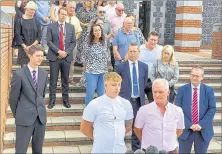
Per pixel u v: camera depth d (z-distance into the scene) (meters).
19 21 7.11
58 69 7.09
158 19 15.90
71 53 7.10
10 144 6.23
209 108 5.19
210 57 11.15
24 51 7.17
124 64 5.89
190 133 5.18
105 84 4.28
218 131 7.16
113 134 4.26
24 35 7.12
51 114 7.14
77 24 8.13
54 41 6.99
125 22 6.99
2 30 6.25
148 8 15.93
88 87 6.76
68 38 7.07
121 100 4.40
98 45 6.73
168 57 6.12
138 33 7.50
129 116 4.49
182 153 5.24
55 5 9.40
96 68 6.68
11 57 8.52
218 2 15.45
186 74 9.36
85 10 8.58
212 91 5.19
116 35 7.08
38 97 4.98
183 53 12.84
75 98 7.67
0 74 5.80
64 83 7.27
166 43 16.08
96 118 4.29
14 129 6.61
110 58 8.40
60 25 7.04
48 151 6.22
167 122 4.41
